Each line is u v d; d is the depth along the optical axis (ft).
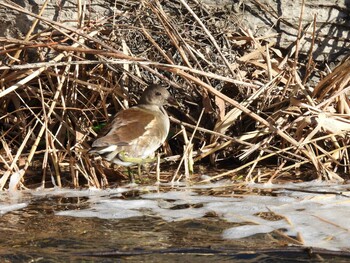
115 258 26.61
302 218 30.45
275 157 39.65
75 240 28.55
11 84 40.16
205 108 40.09
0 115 40.98
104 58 39.63
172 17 42.60
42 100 37.81
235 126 40.19
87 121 40.01
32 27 40.37
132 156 37.11
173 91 41.55
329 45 43.09
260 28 43.09
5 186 36.47
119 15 41.81
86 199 34.32
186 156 38.29
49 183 37.06
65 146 39.73
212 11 42.80
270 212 31.45
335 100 39.65
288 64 42.68
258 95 39.11
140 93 41.63
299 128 37.86
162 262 26.16
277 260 26.18
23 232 29.50
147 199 34.09
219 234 28.99
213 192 35.17
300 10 42.80
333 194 33.71
